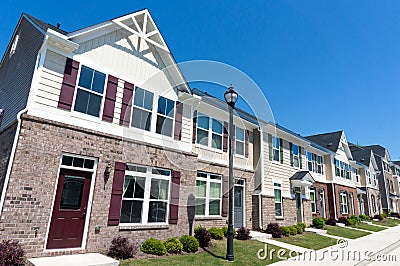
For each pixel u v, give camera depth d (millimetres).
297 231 12172
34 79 5965
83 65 6887
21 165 5309
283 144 14742
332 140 21578
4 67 9695
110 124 7133
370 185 26781
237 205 11219
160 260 6039
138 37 8414
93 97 6977
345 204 20078
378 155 33188
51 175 5711
